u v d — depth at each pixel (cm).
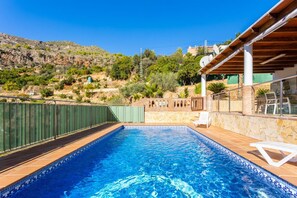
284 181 352
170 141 914
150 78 3547
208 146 798
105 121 1484
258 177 433
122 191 400
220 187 409
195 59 4225
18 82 5612
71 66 8075
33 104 664
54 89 5134
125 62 5825
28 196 373
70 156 574
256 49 859
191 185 425
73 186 423
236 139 745
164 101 1586
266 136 663
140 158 637
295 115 608
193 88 2967
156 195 381
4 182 354
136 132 1179
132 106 1570
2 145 529
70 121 936
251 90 797
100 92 4175
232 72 1448
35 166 443
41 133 707
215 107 1288
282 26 658
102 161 605
